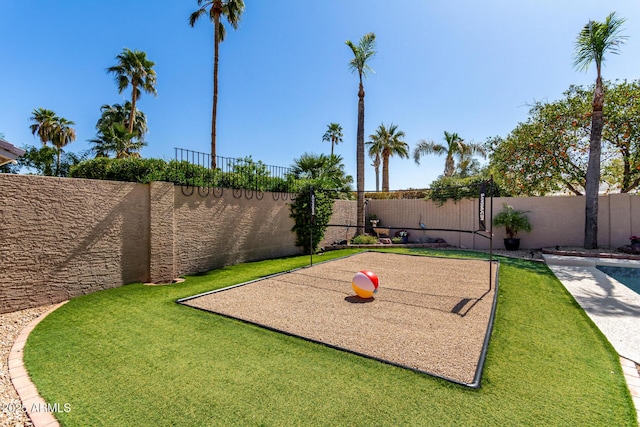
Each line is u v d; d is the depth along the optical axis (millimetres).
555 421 2033
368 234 13945
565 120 11219
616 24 8734
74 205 4895
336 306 4621
